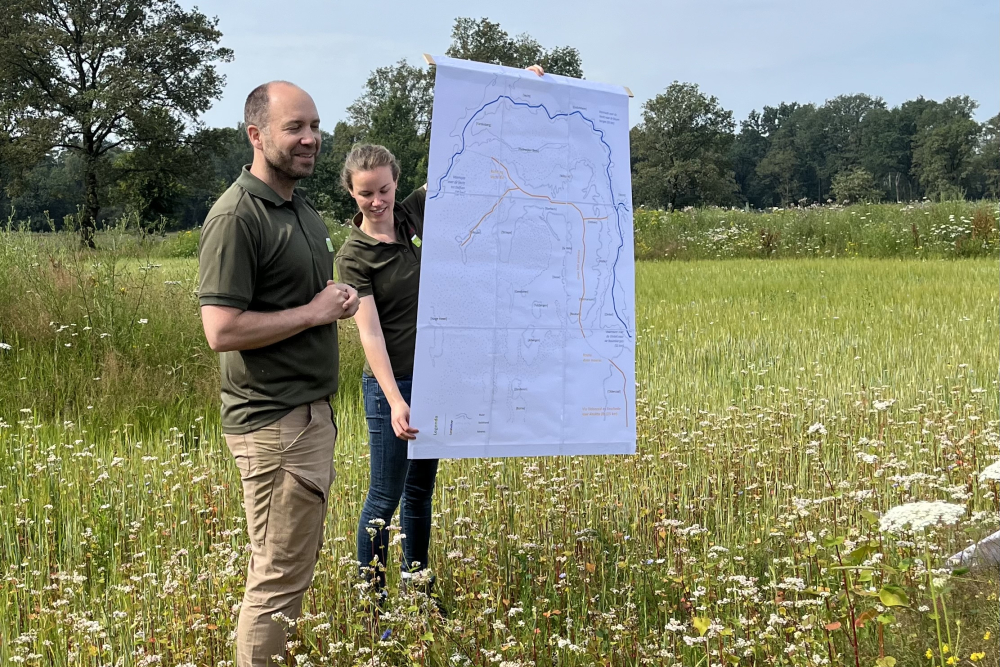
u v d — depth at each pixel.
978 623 3.04
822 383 6.91
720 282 15.49
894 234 20.78
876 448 4.96
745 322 10.69
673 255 23.81
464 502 4.48
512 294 3.42
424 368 3.33
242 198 2.94
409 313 3.69
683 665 2.97
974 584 3.22
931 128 134.62
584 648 3.00
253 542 3.09
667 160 95.50
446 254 3.34
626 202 3.57
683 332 10.04
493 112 3.39
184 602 3.45
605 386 3.52
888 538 3.47
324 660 2.95
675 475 4.93
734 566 3.74
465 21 81.06
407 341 3.69
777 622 2.95
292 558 3.05
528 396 3.44
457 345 3.36
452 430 3.38
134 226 9.88
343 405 7.25
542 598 3.39
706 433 5.56
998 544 3.43
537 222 3.44
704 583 3.46
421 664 2.95
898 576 3.33
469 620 3.27
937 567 3.34
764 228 23.72
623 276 3.56
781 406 6.02
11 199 50.94
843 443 5.18
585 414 3.50
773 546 4.00
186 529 4.39
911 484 4.21
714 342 9.26
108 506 4.46
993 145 117.06
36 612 3.46
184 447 6.39
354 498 4.66
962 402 6.25
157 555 4.12
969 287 12.73
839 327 10.02
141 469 5.30
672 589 3.62
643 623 3.41
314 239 3.16
